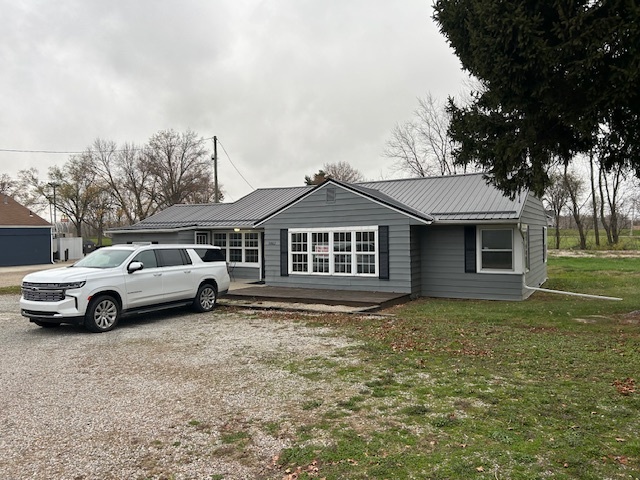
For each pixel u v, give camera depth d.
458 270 13.69
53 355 7.22
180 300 10.92
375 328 8.73
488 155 9.16
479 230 13.39
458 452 3.58
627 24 6.24
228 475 3.36
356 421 4.28
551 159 9.43
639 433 3.82
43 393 5.33
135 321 10.30
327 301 12.16
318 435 3.99
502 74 7.60
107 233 22.44
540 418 4.20
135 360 6.82
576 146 9.12
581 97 7.51
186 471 3.43
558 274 21.00
